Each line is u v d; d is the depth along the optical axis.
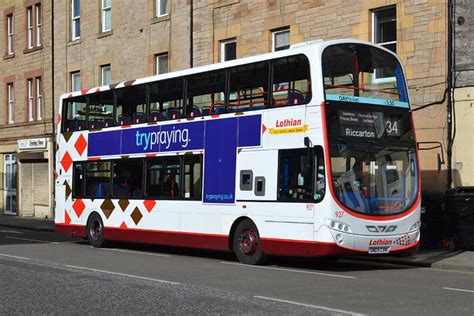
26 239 20.61
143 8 26.66
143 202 16.55
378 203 12.59
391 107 13.23
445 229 15.91
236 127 14.17
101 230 17.91
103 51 28.86
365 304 8.72
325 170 12.15
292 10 20.52
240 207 13.88
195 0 24.08
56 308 8.44
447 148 16.56
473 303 8.86
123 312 8.16
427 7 17.11
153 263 13.88
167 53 25.69
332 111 12.38
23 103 34.25
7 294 9.54
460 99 16.41
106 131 18.05
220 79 14.75
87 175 18.70
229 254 16.17
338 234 12.04
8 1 35.62
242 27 22.20
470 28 16.38
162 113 16.22
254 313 8.03
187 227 15.19
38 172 32.72
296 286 10.41
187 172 15.38
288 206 12.82
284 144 13.03
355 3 18.69
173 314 8.01
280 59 13.37
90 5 29.80
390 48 18.12
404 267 13.65
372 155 12.71
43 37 32.84
